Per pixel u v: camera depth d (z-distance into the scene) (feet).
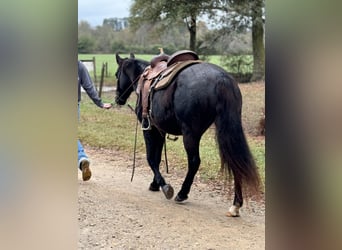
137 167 18.66
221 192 14.47
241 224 11.05
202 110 11.40
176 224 10.90
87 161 13.96
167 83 12.22
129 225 10.48
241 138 10.95
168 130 12.94
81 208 11.30
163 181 13.66
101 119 29.73
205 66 11.84
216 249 9.07
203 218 11.48
